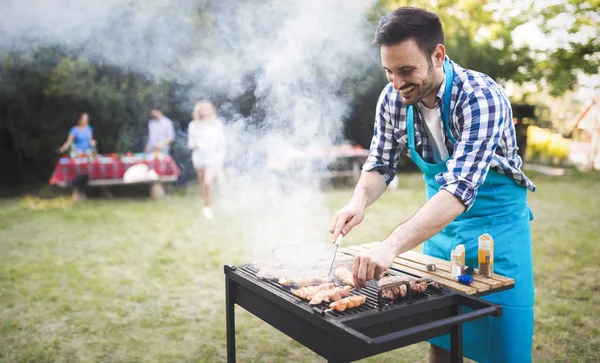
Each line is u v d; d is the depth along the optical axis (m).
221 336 3.21
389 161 2.31
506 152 2.00
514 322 2.06
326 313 1.56
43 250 5.10
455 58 7.15
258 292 1.88
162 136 8.42
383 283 1.71
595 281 3.96
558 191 8.14
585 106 9.68
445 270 2.01
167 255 4.89
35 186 9.68
